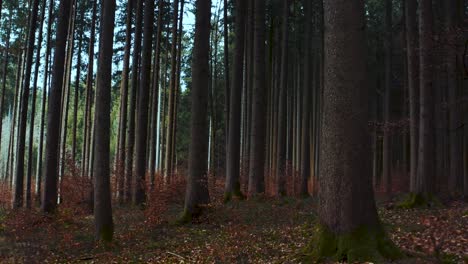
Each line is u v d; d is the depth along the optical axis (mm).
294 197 21750
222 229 13398
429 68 15438
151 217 14477
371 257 7383
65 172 23938
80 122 46562
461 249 7852
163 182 19328
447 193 18891
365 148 7918
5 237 13328
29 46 19203
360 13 8094
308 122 27422
